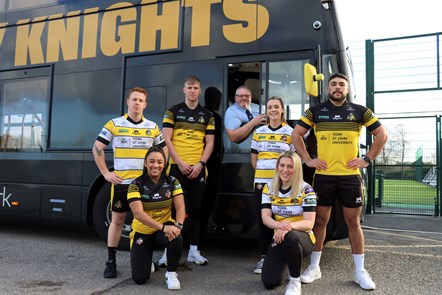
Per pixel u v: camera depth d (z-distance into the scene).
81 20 5.49
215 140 4.59
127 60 5.15
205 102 4.69
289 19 4.44
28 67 5.75
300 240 3.41
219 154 4.55
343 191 3.66
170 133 4.27
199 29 4.82
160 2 5.06
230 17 4.69
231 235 4.49
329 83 3.71
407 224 7.63
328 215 3.80
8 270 4.16
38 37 5.74
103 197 5.09
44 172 5.46
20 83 5.79
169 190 3.73
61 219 5.34
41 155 5.50
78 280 3.84
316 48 4.29
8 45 5.94
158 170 3.67
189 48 4.84
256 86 4.50
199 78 4.75
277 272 3.51
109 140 3.93
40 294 3.43
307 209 3.55
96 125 5.24
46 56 5.65
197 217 4.38
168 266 3.65
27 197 5.54
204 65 4.75
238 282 3.82
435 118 8.80
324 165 3.67
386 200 9.16
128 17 5.21
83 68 5.40
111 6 5.32
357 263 3.76
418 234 6.52
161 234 3.67
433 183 8.80
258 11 4.57
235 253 5.00
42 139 5.54
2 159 5.75
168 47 4.94
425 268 4.32
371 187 9.16
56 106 5.49
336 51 4.26
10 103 5.83
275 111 3.98
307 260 4.67
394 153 9.12
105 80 5.25
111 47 5.26
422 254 4.97
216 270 4.23
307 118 3.77
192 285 3.72
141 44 5.10
